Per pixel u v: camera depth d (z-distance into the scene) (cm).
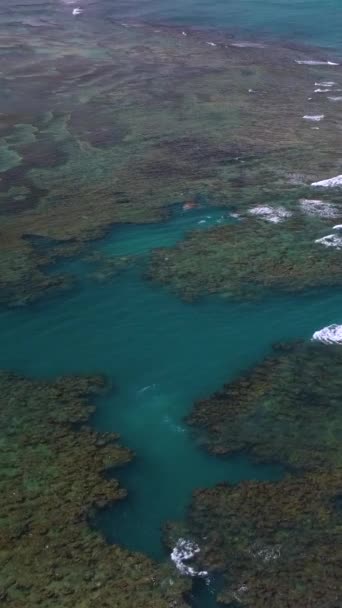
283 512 2266
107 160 4766
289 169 4538
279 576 2069
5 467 2464
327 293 3319
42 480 2406
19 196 4328
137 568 2098
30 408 2725
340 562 2103
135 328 3134
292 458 2472
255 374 2859
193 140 5025
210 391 2778
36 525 2241
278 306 3241
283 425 2611
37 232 3903
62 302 3316
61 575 2081
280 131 5150
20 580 2069
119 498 2328
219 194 4241
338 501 2302
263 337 3059
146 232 3872
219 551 2145
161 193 4281
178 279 3450
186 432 2589
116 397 2759
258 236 3788
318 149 4831
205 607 1994
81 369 2912
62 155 4856
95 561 2122
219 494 2339
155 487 2370
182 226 3922
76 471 2436
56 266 3594
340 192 4216
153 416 2667
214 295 3325
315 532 2198
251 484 2375
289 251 3644
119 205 4162
